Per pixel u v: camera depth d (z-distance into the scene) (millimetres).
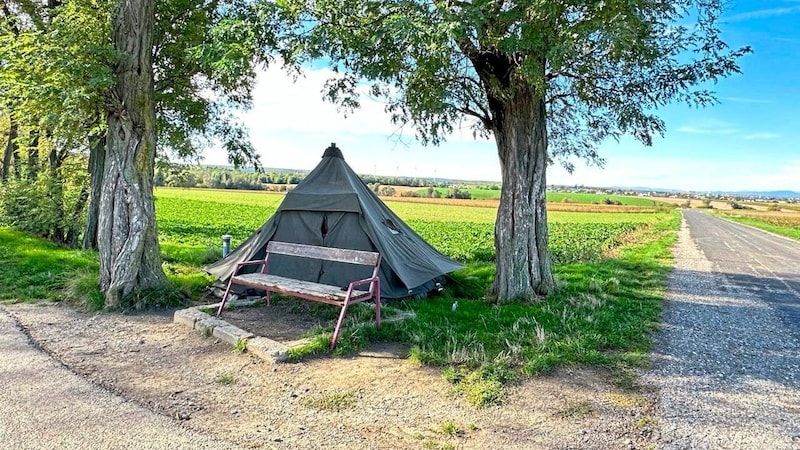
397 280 8070
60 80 6762
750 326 7242
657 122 8180
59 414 3736
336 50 7082
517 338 5891
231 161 13867
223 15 10344
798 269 14758
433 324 6484
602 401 4242
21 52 6961
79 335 5887
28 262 10062
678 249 19594
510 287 8031
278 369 4859
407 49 6457
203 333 5992
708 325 7180
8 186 15266
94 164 13070
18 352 5160
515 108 8016
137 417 3742
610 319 6957
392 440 3500
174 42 10102
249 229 25531
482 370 4746
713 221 50906
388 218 9344
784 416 4070
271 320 6727
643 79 7859
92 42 7102
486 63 7766
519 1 5742
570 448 3428
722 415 4043
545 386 4539
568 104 9422
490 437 3568
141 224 7527
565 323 6641
